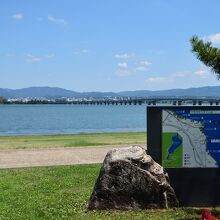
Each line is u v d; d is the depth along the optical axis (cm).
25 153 2305
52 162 2003
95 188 1130
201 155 1155
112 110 15625
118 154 1126
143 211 1099
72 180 1540
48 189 1395
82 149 2453
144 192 1109
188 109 1154
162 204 1119
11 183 1489
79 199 1233
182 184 1157
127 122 7362
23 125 6731
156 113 1155
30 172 1716
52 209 1127
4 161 2033
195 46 1076
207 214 921
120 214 1077
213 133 1154
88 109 17225
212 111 1153
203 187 1157
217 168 1157
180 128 1155
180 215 1068
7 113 12638
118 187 1109
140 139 3048
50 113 12531
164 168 1155
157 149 1159
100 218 1043
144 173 1105
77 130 5225
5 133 4816
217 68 1079
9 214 1081
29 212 1101
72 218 1047
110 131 4778
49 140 3091
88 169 1775
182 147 1155
